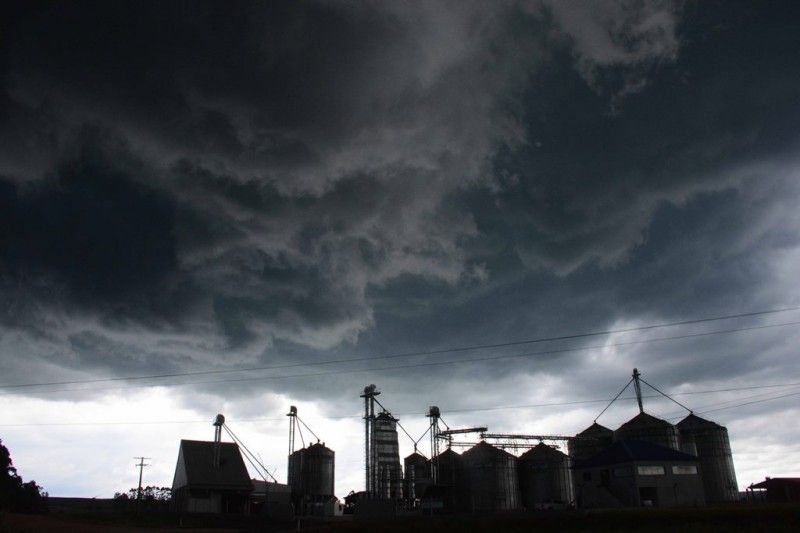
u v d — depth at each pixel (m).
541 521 62.38
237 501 108.12
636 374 121.38
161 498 129.50
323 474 120.75
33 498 97.62
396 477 113.50
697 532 54.19
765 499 100.75
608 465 94.69
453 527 63.53
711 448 109.62
